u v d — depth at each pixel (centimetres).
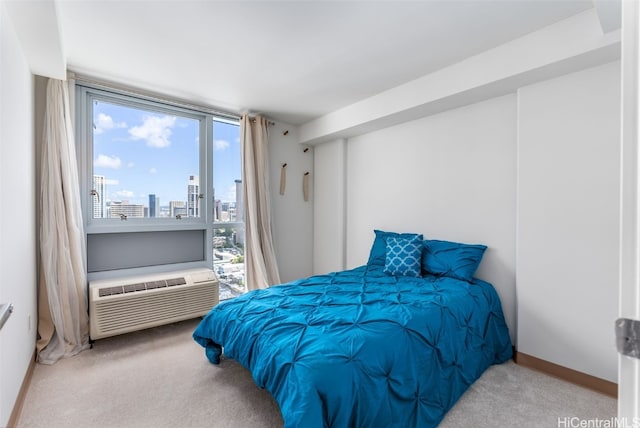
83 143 269
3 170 151
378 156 348
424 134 303
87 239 275
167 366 222
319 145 420
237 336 183
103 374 210
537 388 193
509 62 210
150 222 308
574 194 201
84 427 159
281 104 330
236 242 372
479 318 212
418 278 257
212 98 313
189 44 214
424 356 161
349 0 170
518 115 227
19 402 172
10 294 163
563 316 205
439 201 291
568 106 204
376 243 323
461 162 274
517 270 227
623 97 50
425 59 235
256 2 171
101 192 282
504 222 247
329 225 402
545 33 194
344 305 195
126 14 181
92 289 253
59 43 182
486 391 189
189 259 336
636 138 48
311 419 118
